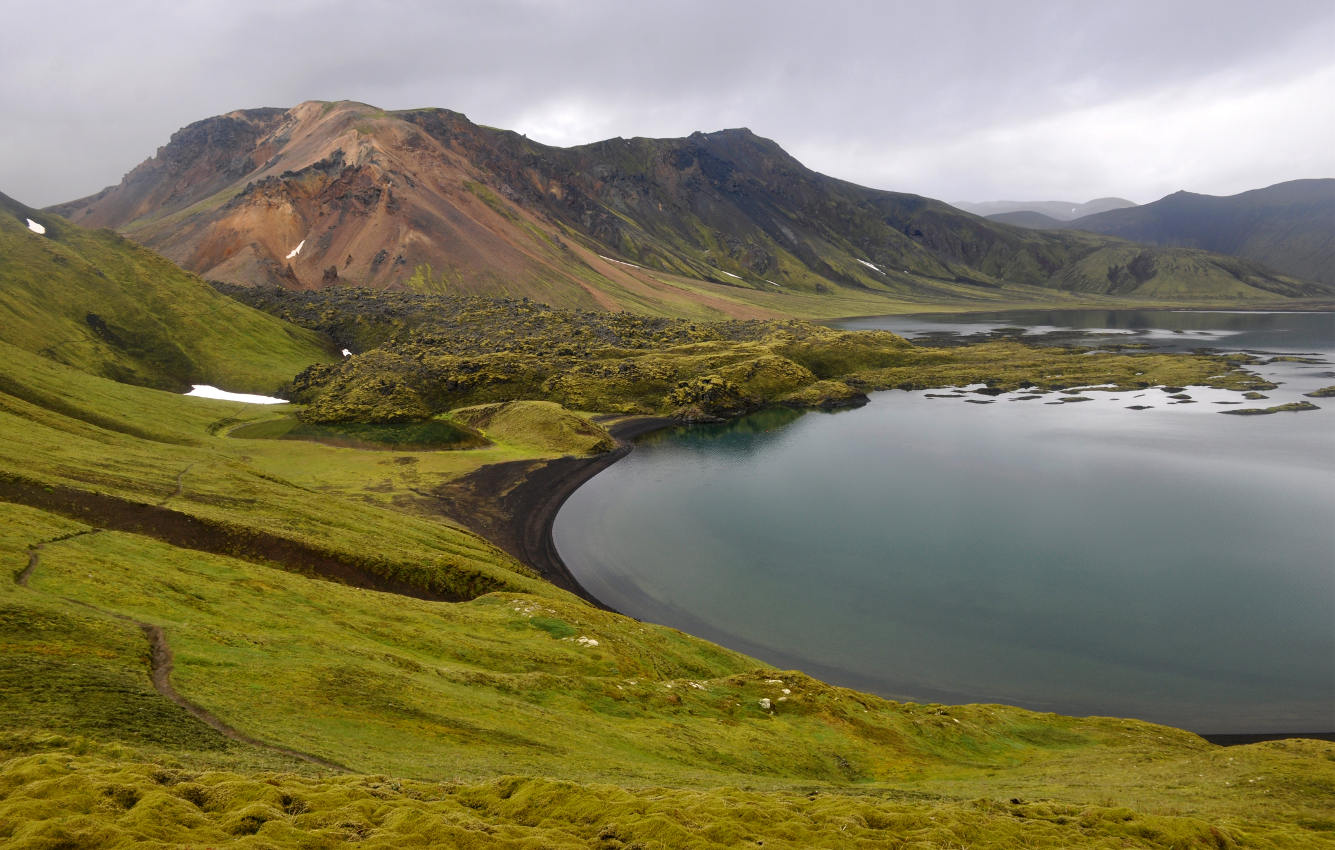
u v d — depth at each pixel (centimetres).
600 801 2462
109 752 2566
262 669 4106
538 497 14188
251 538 7838
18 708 2884
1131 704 7062
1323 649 7950
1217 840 2955
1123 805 3684
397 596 6819
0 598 4088
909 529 12050
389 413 19100
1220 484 13938
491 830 2145
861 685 7481
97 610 4525
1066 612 8956
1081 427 19400
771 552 11138
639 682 5503
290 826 1942
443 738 3719
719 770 4106
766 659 7988
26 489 7475
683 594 9688
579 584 10044
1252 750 4856
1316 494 13162
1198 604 9075
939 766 4916
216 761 2727
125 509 7756
